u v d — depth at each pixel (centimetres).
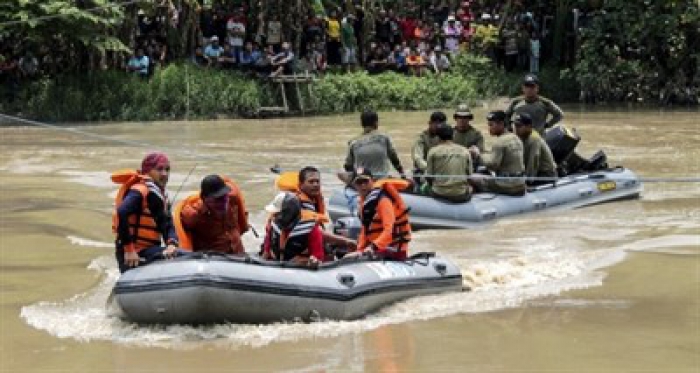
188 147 2083
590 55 3412
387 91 3228
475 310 834
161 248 820
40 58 2861
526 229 1212
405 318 808
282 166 1742
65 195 1444
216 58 3016
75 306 855
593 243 1119
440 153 1241
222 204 828
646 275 961
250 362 695
